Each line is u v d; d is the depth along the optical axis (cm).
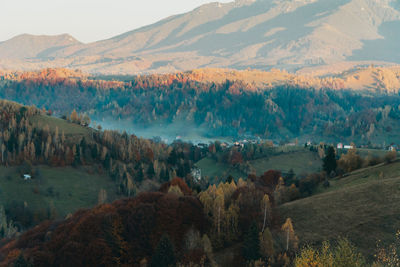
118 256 7612
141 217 8338
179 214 8544
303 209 8494
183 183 12112
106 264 7362
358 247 6619
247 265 7138
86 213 9244
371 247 6544
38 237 9162
